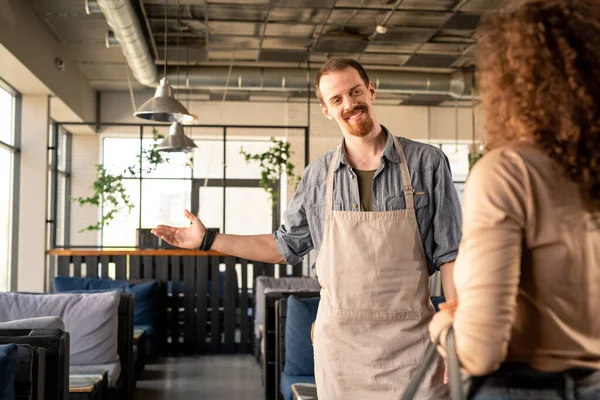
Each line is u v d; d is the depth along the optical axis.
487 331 1.04
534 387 1.11
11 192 9.05
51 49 9.02
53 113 10.54
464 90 10.20
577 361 1.09
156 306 7.11
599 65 1.05
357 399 2.15
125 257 7.59
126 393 4.75
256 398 5.54
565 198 1.08
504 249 1.07
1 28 6.92
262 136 12.65
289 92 12.03
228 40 9.37
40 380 2.50
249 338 7.68
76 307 4.31
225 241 2.51
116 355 4.43
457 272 1.11
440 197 2.21
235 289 7.65
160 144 7.66
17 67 7.80
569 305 1.09
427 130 13.10
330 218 2.25
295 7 7.98
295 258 2.51
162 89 6.14
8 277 8.97
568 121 1.05
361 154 2.31
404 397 1.16
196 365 6.93
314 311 4.09
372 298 2.15
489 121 1.18
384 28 8.37
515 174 1.09
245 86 9.88
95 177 12.12
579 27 1.07
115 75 11.22
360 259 2.18
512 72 1.12
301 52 9.64
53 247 9.14
